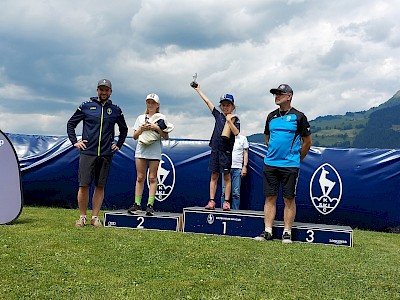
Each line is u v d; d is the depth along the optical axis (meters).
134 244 4.40
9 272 3.26
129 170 8.26
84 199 5.48
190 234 5.25
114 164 8.31
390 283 3.46
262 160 7.83
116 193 8.29
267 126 5.47
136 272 3.46
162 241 4.63
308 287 3.26
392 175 7.41
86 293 2.92
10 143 5.65
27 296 2.81
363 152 7.64
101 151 5.45
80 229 5.15
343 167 7.57
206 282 3.26
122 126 5.80
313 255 4.37
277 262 3.96
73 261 3.66
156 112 5.83
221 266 3.74
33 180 8.49
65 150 8.50
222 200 7.32
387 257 4.53
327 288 3.25
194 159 8.02
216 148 5.75
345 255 4.48
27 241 4.29
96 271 3.42
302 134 5.21
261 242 4.96
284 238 5.11
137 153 5.82
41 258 3.69
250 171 7.85
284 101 5.19
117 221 5.72
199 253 4.15
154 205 8.09
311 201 7.57
